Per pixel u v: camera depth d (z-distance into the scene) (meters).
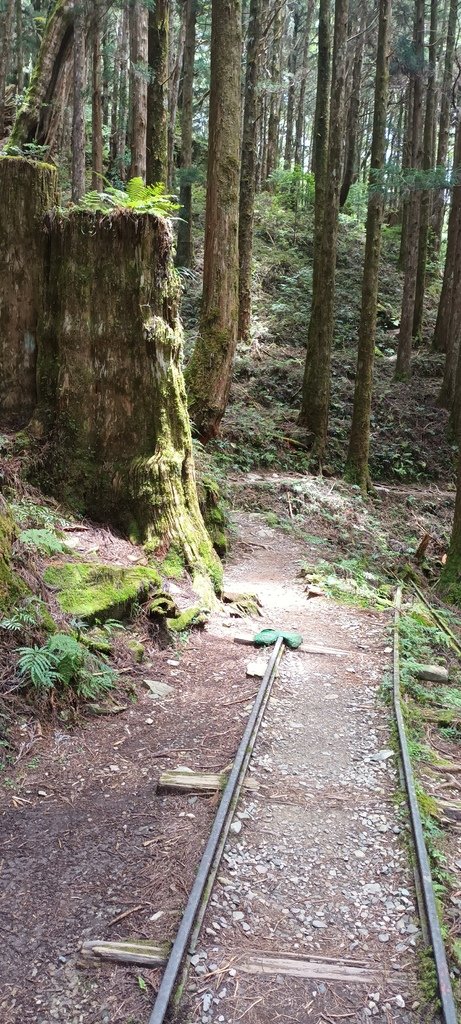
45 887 3.14
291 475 14.38
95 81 17.78
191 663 5.73
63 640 4.68
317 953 2.90
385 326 23.41
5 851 3.36
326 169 15.56
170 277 6.77
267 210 27.08
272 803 3.94
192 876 3.25
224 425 15.23
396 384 20.20
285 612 7.38
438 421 18.78
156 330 6.64
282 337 20.28
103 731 4.54
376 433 18.08
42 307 6.95
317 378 15.66
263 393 17.41
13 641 4.62
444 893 3.32
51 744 4.29
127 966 2.75
